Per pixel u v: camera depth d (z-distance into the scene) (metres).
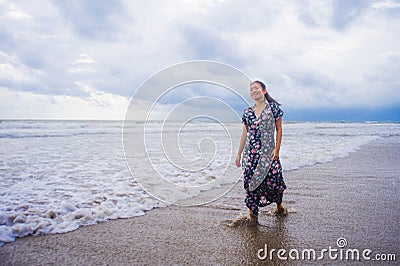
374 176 7.13
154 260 3.02
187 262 2.98
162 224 4.05
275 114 4.04
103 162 8.59
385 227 3.89
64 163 8.34
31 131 19.78
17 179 6.30
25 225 3.73
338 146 13.39
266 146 4.07
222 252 3.21
